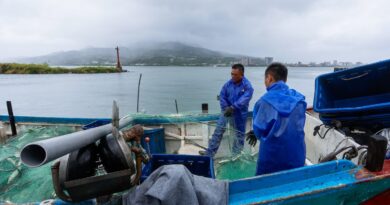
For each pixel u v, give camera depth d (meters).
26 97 20.70
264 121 2.14
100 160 1.70
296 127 2.11
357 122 2.93
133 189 1.78
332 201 2.11
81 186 1.54
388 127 2.77
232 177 3.26
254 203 1.93
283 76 2.34
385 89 3.42
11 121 4.75
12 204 2.14
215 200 1.74
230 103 4.30
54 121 4.90
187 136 4.66
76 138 1.43
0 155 3.22
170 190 1.58
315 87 3.59
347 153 2.40
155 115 4.68
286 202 1.98
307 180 2.09
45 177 2.80
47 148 1.21
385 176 2.16
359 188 2.13
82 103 17.55
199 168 2.67
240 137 4.09
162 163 2.71
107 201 1.84
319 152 3.31
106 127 1.74
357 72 3.37
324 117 3.17
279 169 2.17
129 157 1.61
